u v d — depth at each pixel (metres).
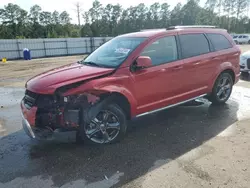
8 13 64.38
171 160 3.13
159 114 4.88
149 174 2.85
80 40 33.09
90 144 3.59
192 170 2.89
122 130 3.73
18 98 6.87
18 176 2.90
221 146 3.46
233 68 5.29
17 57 27.67
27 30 64.75
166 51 4.12
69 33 68.75
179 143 3.61
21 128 4.42
